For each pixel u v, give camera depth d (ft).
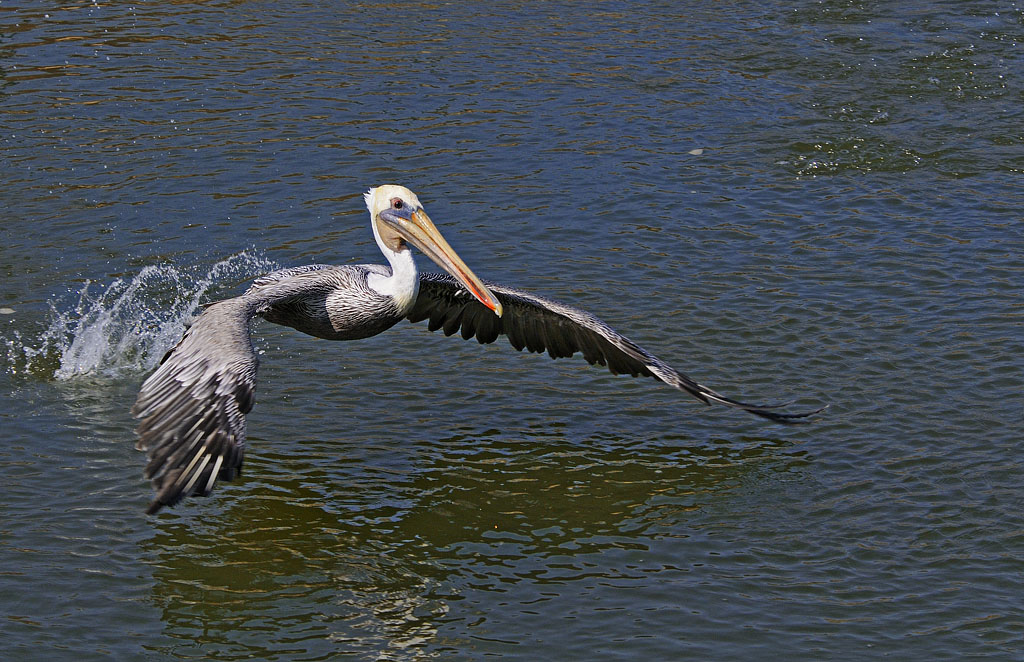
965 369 45.50
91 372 45.27
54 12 88.48
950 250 55.72
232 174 63.52
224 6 90.79
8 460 39.22
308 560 35.04
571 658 30.66
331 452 40.93
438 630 31.86
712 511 37.83
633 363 40.55
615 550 35.73
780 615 32.48
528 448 41.63
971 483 38.65
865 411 43.09
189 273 53.31
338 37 84.64
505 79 77.30
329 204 60.39
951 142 69.10
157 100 72.90
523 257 55.16
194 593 33.30
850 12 90.63
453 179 63.26
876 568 34.60
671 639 31.42
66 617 32.04
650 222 58.85
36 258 54.19
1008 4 91.76
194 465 27.76
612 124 70.90
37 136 67.41
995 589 33.55
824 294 51.67
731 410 43.98
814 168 65.72
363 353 47.65
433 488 39.01
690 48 83.76
